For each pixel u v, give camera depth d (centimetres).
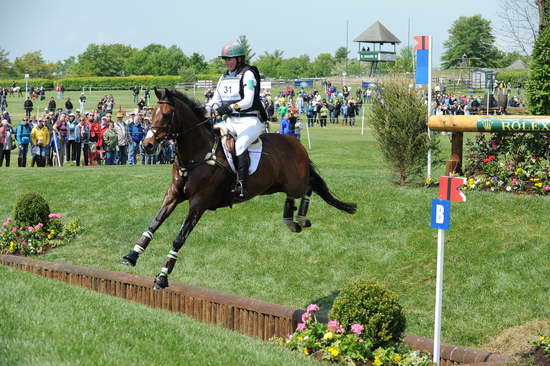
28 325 687
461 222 1315
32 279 930
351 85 8612
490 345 977
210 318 1099
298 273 1278
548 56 1780
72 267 1309
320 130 4600
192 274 1317
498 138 1473
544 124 1308
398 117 1542
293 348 857
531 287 1100
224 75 950
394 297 838
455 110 5016
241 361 664
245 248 1388
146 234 884
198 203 897
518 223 1281
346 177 1680
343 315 837
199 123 898
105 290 1250
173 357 641
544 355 849
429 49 1546
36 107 6200
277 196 1583
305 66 14025
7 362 576
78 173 2038
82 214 1664
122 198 1730
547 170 1416
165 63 15050
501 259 1183
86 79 10412
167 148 2733
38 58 15525
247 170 927
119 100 7375
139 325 745
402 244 1303
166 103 875
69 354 612
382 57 9544
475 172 1519
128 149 2653
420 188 1543
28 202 1551
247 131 927
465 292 1120
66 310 768
